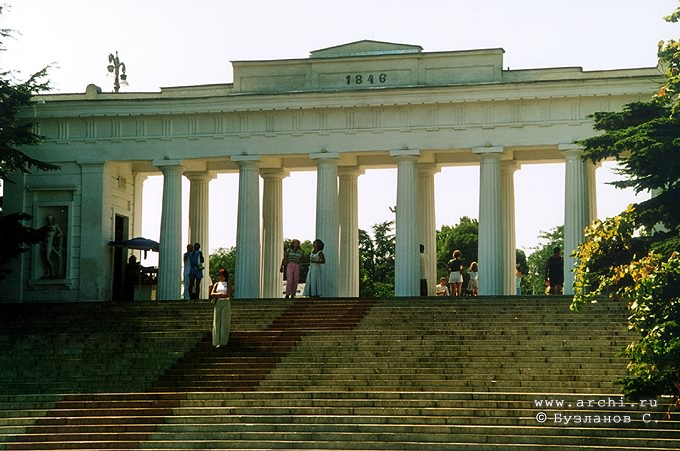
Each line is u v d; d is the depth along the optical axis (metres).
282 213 69.00
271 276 68.25
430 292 66.19
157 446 38.12
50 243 66.31
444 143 62.78
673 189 44.16
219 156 65.06
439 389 41.50
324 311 52.56
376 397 40.47
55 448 38.41
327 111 64.12
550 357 43.28
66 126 66.69
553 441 36.31
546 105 62.03
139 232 70.69
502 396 39.47
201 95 66.25
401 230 62.81
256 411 39.94
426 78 63.84
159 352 47.59
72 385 44.41
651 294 35.44
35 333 52.06
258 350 46.84
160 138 65.75
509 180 65.94
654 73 61.81
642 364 35.72
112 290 67.25
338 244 64.19
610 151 46.00
